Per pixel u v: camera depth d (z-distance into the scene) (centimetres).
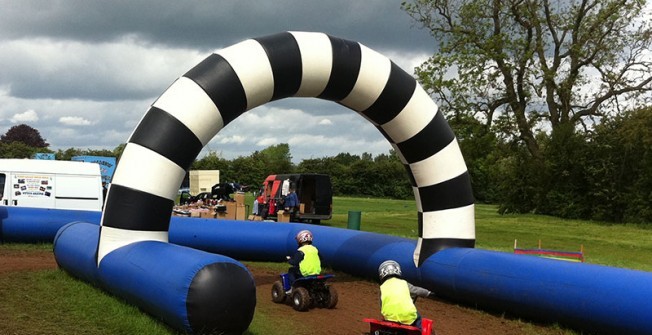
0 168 1655
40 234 1523
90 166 1780
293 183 2972
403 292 591
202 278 632
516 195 4059
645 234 2705
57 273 1034
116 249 807
